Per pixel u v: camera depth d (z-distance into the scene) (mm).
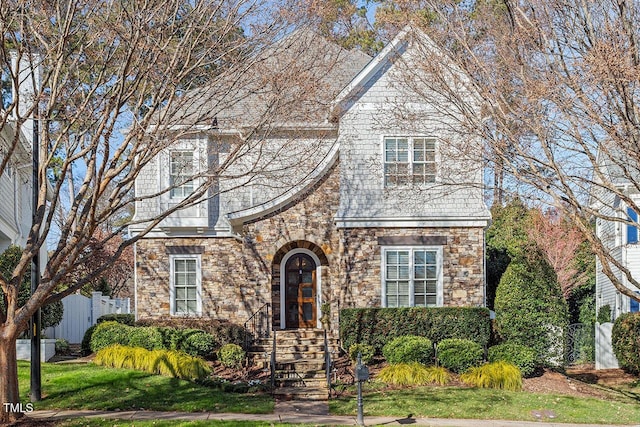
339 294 23078
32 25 14719
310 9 16469
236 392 18828
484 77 17469
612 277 15797
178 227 24281
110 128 14445
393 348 21500
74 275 30109
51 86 15297
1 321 14570
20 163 25859
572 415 17406
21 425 14375
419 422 16359
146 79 15328
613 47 14727
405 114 21031
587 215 17062
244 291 24109
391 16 19250
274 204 23844
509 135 16109
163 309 24578
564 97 15367
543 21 15953
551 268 22797
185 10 16438
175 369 19297
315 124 23328
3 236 27344
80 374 18984
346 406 17797
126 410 16406
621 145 15148
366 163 23281
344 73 25031
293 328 24812
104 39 15930
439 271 23094
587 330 28234
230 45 16344
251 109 22250
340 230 23219
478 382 19844
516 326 22141
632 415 17688
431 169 23047
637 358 23734
